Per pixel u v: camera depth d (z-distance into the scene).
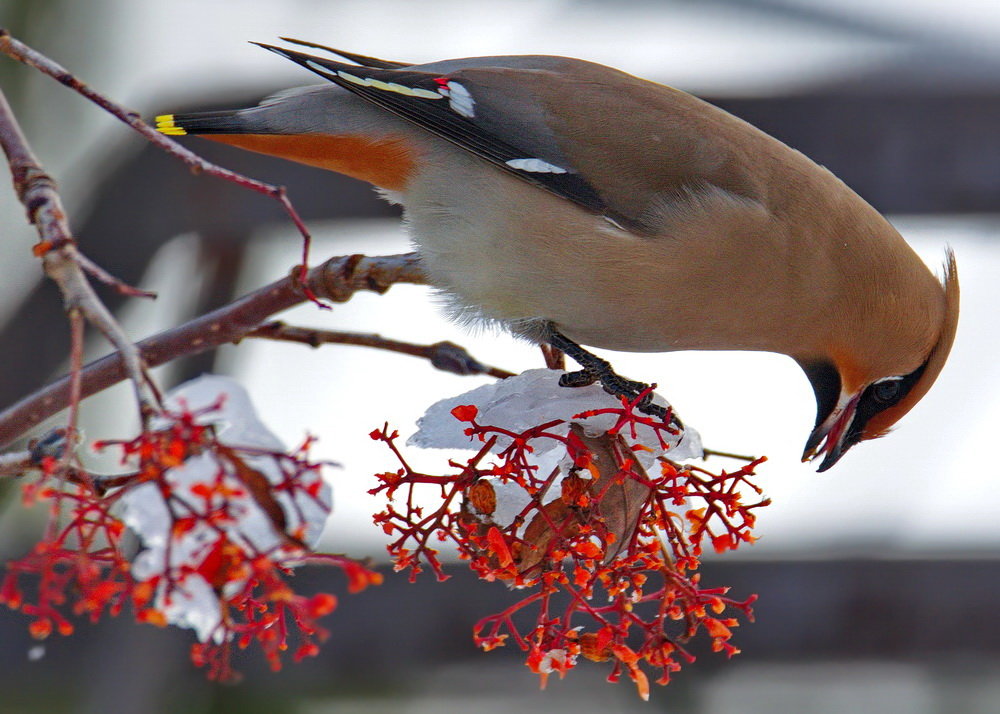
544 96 2.70
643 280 2.69
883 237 2.70
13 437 2.64
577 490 2.63
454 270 2.69
